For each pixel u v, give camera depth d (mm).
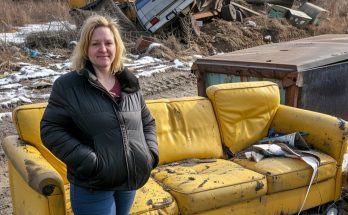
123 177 2502
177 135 4105
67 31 12469
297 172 3795
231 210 3496
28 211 3113
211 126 4316
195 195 3262
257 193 3580
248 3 18516
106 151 2449
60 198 2684
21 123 3404
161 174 3701
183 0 12578
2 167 5129
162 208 3160
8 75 9344
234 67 5414
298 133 4258
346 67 5207
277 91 4742
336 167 4098
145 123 2812
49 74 9359
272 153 4078
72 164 2422
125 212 2715
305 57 5117
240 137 4438
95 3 13109
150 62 10984
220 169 3828
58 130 2436
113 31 2605
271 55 5562
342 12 20188
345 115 5391
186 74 9961
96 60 2545
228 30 14219
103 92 2496
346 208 4285
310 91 4918
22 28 15203
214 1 14695
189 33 13062
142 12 12828
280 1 17859
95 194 2521
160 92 8492
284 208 3824
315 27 16438
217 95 4391
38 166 2783
